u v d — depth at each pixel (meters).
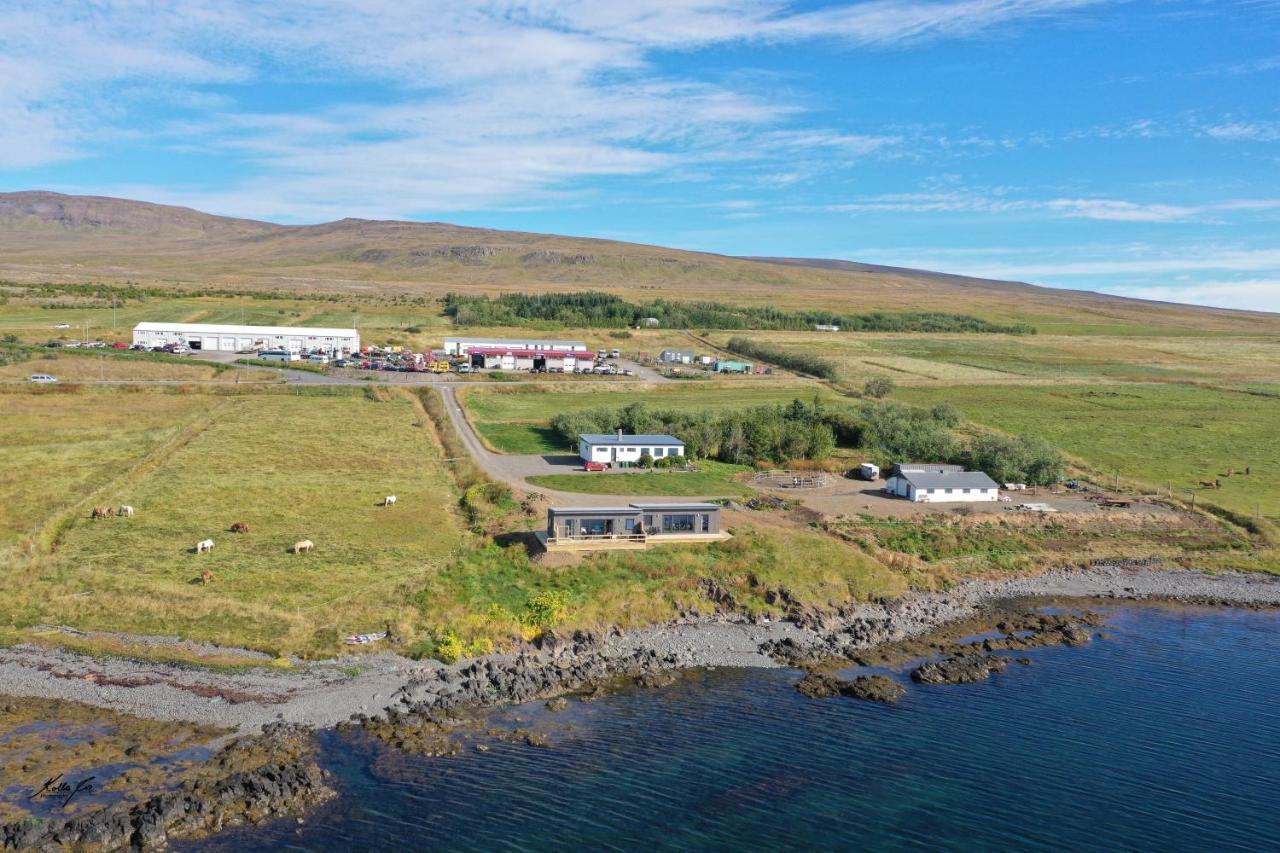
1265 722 57.25
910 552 87.75
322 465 104.06
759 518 90.88
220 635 61.22
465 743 51.34
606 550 76.94
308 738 50.72
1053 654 68.19
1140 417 159.62
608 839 42.81
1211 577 87.81
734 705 57.78
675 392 173.38
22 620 62.19
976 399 175.75
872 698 59.19
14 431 110.44
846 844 43.19
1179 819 46.09
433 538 81.06
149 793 44.19
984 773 50.19
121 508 83.56
